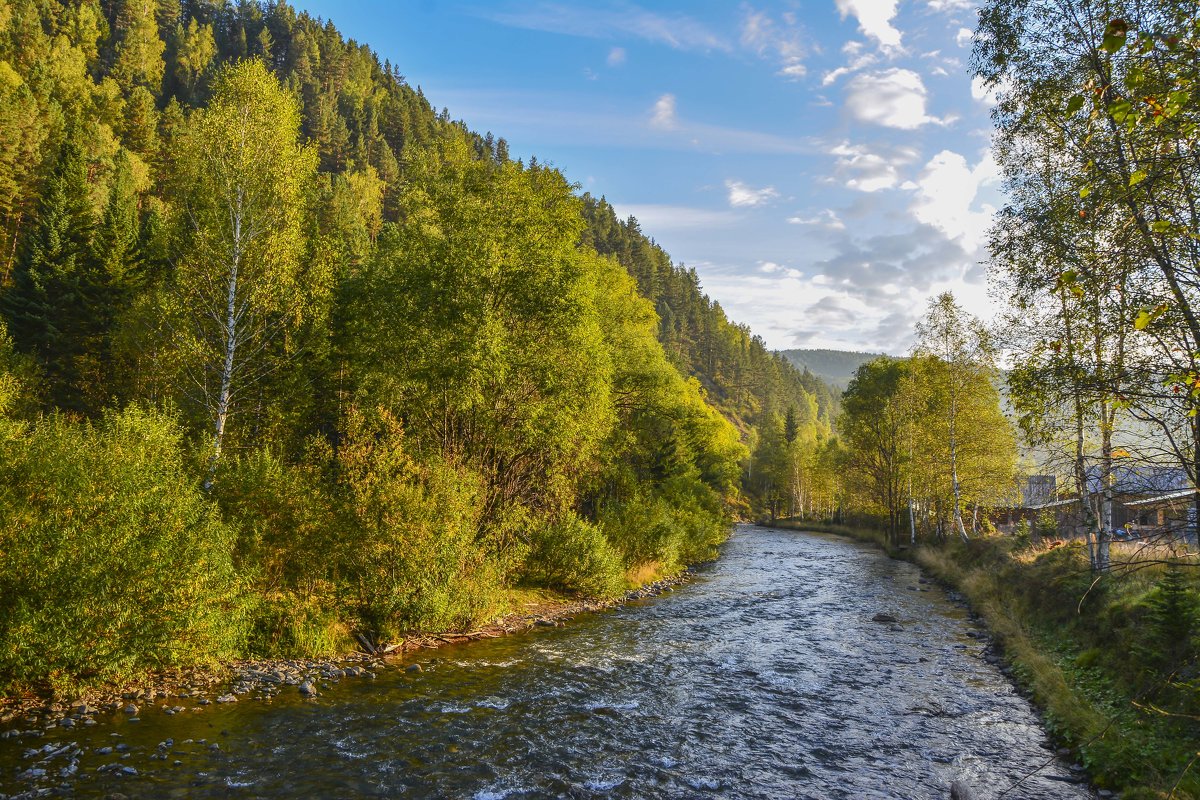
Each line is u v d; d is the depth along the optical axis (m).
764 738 11.29
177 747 9.77
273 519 15.59
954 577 30.94
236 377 25.59
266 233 24.33
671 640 18.80
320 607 15.87
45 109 77.94
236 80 23.81
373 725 11.21
